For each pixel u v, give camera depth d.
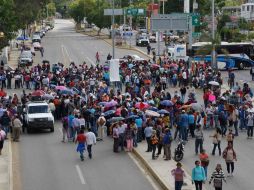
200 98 73.81
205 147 47.66
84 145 44.56
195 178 33.19
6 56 121.50
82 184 37.81
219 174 32.94
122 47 160.38
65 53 145.00
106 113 53.38
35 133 56.09
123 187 36.97
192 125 50.84
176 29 116.44
